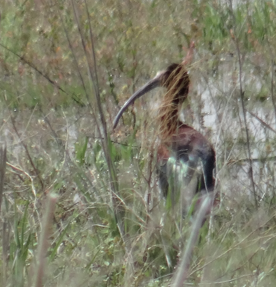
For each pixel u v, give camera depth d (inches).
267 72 553.0
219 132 458.6
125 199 400.5
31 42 722.8
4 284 314.2
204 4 780.0
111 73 631.8
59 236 374.9
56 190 417.1
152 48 664.4
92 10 746.8
